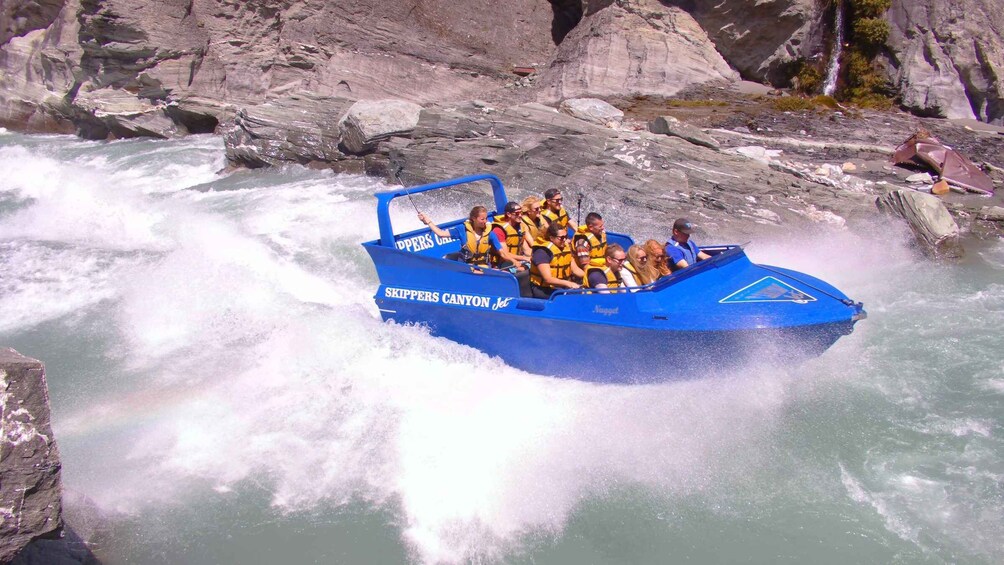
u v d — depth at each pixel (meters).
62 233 13.83
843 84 24.05
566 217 9.38
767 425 7.59
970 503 6.44
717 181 14.54
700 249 8.95
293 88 24.81
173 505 6.66
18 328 10.07
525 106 18.08
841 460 7.09
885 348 9.00
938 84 22.53
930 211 12.18
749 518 6.46
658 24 25.06
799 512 6.50
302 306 10.48
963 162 15.67
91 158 21.11
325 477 6.98
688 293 7.86
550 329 8.09
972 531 6.16
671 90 24.25
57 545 5.89
